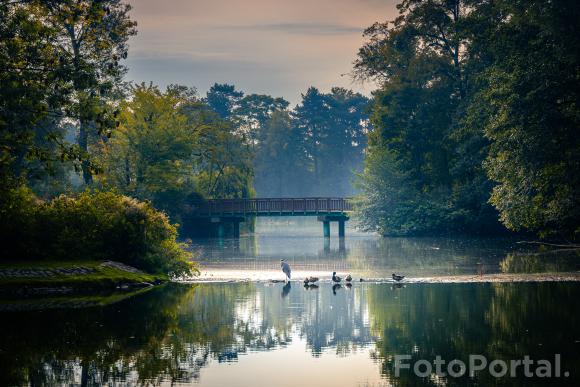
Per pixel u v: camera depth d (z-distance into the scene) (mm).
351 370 20641
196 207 79438
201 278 39531
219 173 84625
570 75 45281
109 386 19156
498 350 22016
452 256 49562
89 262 36406
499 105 48906
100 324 26266
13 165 57062
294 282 37625
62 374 20125
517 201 47719
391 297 31578
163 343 23672
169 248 39656
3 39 32531
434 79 75250
